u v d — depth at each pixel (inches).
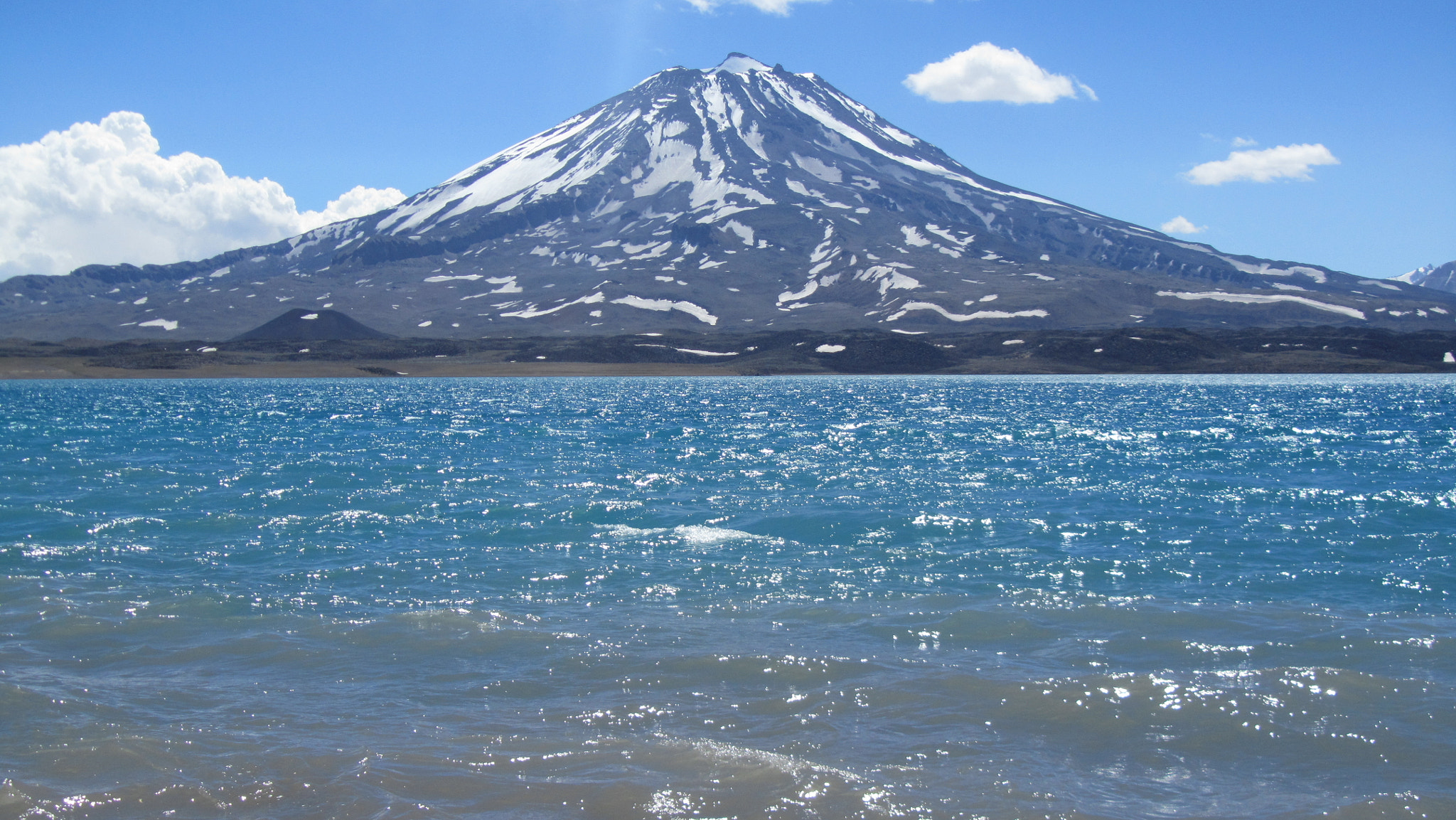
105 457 1707.7
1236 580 769.6
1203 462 1627.7
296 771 403.5
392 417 2987.2
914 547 898.7
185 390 5438.0
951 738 443.5
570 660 556.7
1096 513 1082.7
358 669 543.5
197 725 456.1
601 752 426.3
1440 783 399.2
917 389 5546.3
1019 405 3777.1
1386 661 555.2
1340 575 783.7
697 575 784.3
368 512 1089.4
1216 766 416.5
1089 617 652.7
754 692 504.4
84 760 413.4
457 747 431.2
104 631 615.5
